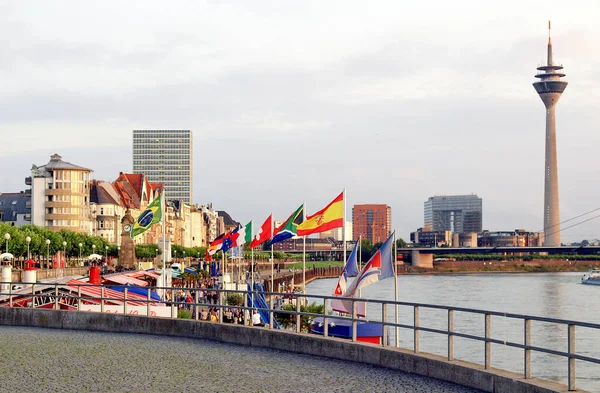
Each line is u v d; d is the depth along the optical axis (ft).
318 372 80.12
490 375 67.21
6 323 136.05
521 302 520.01
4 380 75.72
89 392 69.51
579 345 212.23
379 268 131.75
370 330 161.17
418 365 77.25
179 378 77.05
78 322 128.26
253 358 91.04
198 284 419.33
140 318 121.60
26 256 528.22
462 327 280.72
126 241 472.44
